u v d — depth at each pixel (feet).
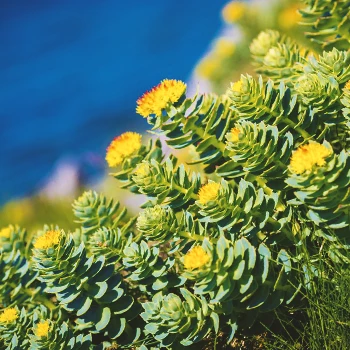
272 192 2.60
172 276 2.59
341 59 2.58
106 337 2.69
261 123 2.51
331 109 2.56
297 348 2.53
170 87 2.60
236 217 2.50
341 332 2.45
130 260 2.54
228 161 2.59
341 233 2.50
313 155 2.39
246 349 2.60
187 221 2.56
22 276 2.78
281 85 2.57
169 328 2.48
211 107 2.64
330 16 2.79
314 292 2.50
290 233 2.56
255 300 2.49
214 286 2.43
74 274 2.55
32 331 2.66
